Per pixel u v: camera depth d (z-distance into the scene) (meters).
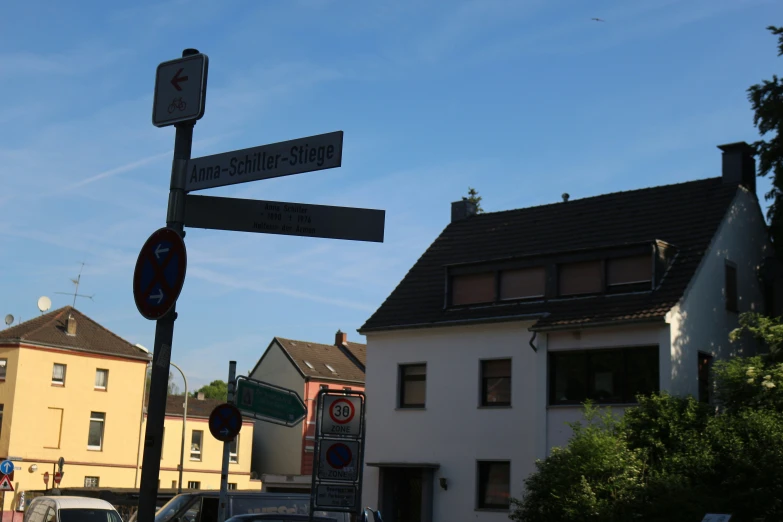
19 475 48.09
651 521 18.38
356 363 60.91
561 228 28.66
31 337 49.69
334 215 7.41
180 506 16.30
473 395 26.27
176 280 6.73
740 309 25.91
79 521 20.98
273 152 7.13
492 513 25.11
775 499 18.05
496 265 27.03
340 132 6.91
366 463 28.00
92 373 51.97
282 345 57.56
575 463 20.14
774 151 26.73
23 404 48.81
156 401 6.91
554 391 24.70
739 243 26.33
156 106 7.64
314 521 11.33
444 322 27.03
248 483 57.06
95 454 51.34
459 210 32.53
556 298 25.66
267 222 7.46
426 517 26.28
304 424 55.47
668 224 26.27
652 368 23.06
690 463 19.44
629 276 24.58
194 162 7.48
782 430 19.03
